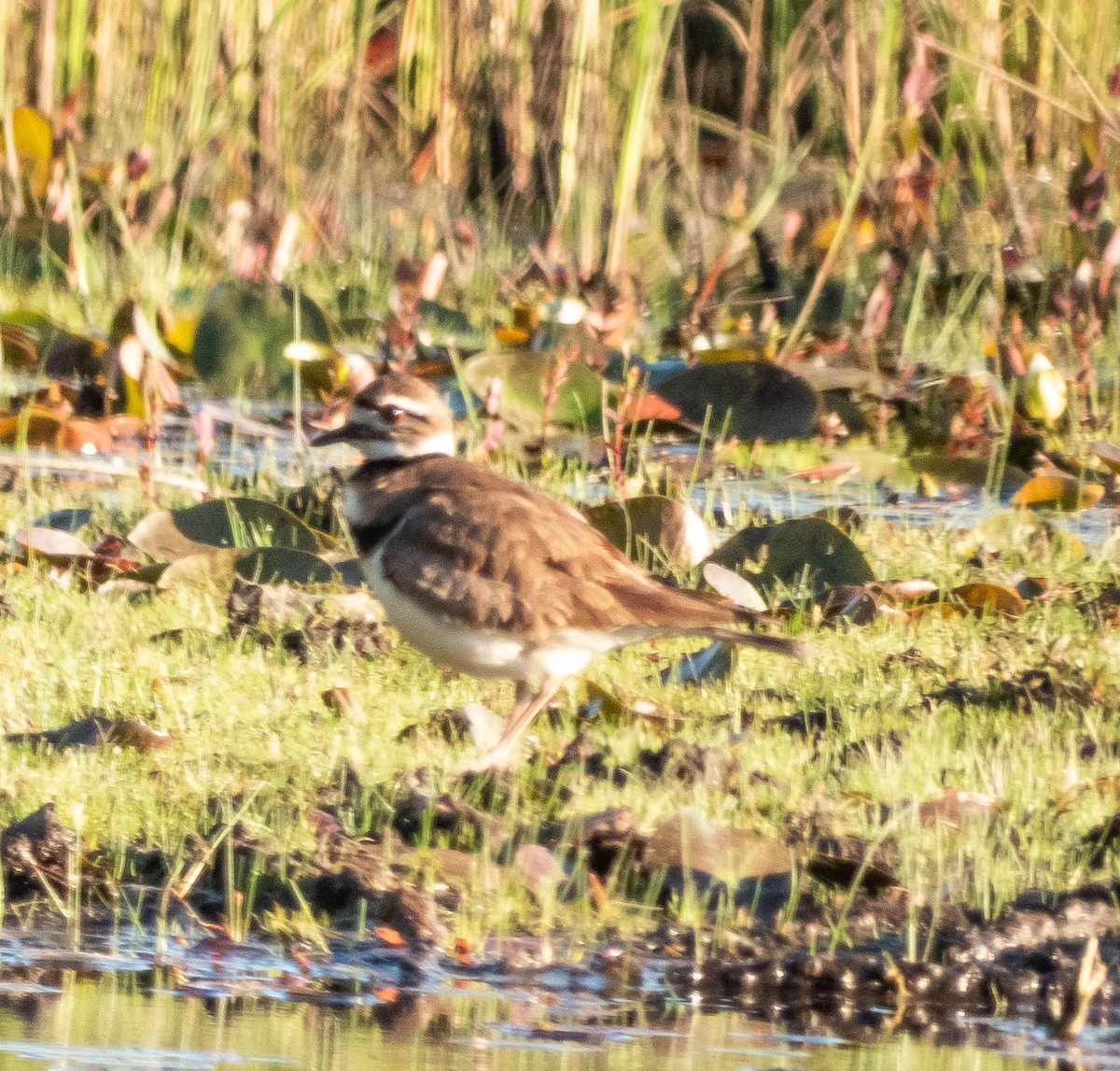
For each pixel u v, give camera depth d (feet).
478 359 54.29
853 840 27.58
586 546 31.76
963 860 27.22
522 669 31.27
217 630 38.47
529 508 31.76
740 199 78.02
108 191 71.05
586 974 24.17
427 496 31.96
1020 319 66.54
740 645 37.55
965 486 53.52
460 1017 22.39
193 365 57.93
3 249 71.20
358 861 26.53
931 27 74.64
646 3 62.49
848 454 55.26
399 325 59.57
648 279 76.43
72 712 32.83
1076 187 63.93
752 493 52.08
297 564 41.27
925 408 58.18
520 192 84.02
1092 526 49.80
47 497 47.91
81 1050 20.57
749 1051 21.48
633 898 26.63
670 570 42.80
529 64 75.92
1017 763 30.66
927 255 65.82
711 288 71.72
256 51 70.49
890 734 32.22
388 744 31.58
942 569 44.06
